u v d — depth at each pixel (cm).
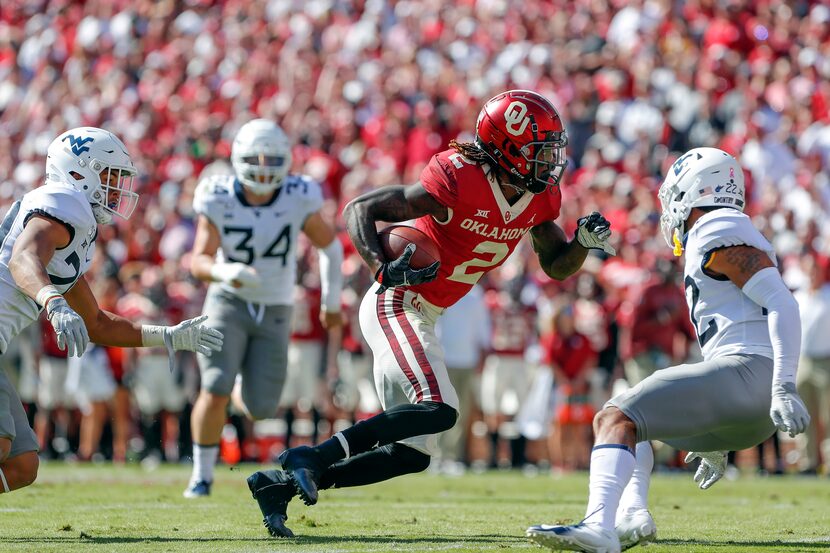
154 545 1563
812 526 1920
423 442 1662
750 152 4688
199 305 4244
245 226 2556
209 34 6331
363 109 5403
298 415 4184
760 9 5353
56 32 6700
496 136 1625
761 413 1459
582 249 1741
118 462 4112
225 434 4000
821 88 4834
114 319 1622
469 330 3875
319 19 6078
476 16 5772
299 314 4053
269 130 2555
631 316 3769
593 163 4859
